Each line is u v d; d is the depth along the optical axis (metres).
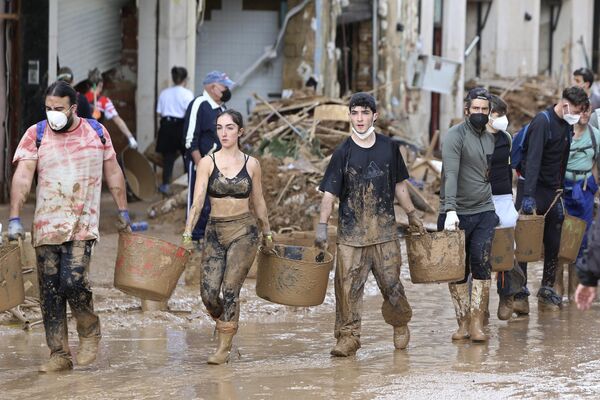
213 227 18.36
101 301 23.02
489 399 15.52
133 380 16.75
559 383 16.61
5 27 35.44
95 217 17.61
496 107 20.66
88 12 39.84
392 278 18.91
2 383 16.55
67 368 17.55
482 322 20.38
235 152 18.42
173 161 38.84
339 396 15.62
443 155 20.28
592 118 25.45
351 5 54.62
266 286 18.42
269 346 19.81
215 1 49.19
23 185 17.39
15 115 35.72
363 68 56.28
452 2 63.56
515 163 23.78
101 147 17.66
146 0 42.16
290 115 39.28
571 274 25.48
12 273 17.09
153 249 17.59
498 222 20.45
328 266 18.36
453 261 19.22
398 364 18.05
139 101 42.41
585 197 24.81
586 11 79.50
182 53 42.53
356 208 18.75
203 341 20.16
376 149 18.83
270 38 49.41
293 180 33.00
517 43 73.31
